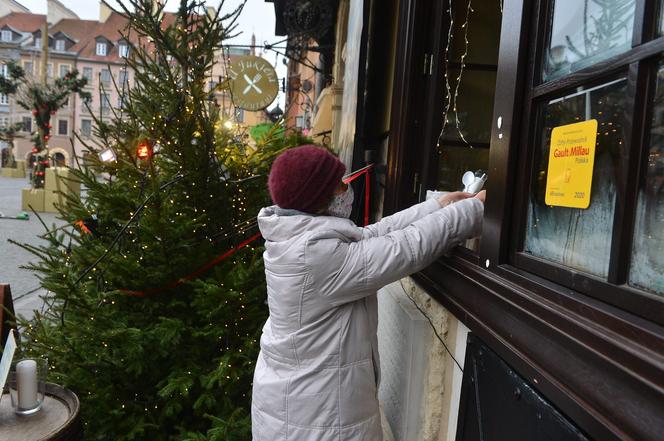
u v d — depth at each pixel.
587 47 1.12
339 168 1.62
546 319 1.08
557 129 1.22
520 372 1.19
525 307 1.17
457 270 1.69
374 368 1.70
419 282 2.12
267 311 2.85
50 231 2.95
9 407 2.04
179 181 2.88
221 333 2.68
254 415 1.69
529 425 1.17
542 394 1.13
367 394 1.61
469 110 2.79
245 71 7.62
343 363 1.57
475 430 1.50
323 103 7.62
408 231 1.59
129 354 2.57
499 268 1.40
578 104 1.14
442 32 2.58
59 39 58.91
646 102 0.92
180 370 2.69
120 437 2.58
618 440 0.83
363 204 3.95
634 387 0.81
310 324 1.55
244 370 2.68
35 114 19.80
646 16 0.92
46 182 15.70
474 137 2.78
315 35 7.17
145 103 2.81
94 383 2.65
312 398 1.55
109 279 2.73
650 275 0.90
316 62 11.63
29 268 2.79
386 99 3.84
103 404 2.61
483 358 1.45
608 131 1.03
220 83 3.05
